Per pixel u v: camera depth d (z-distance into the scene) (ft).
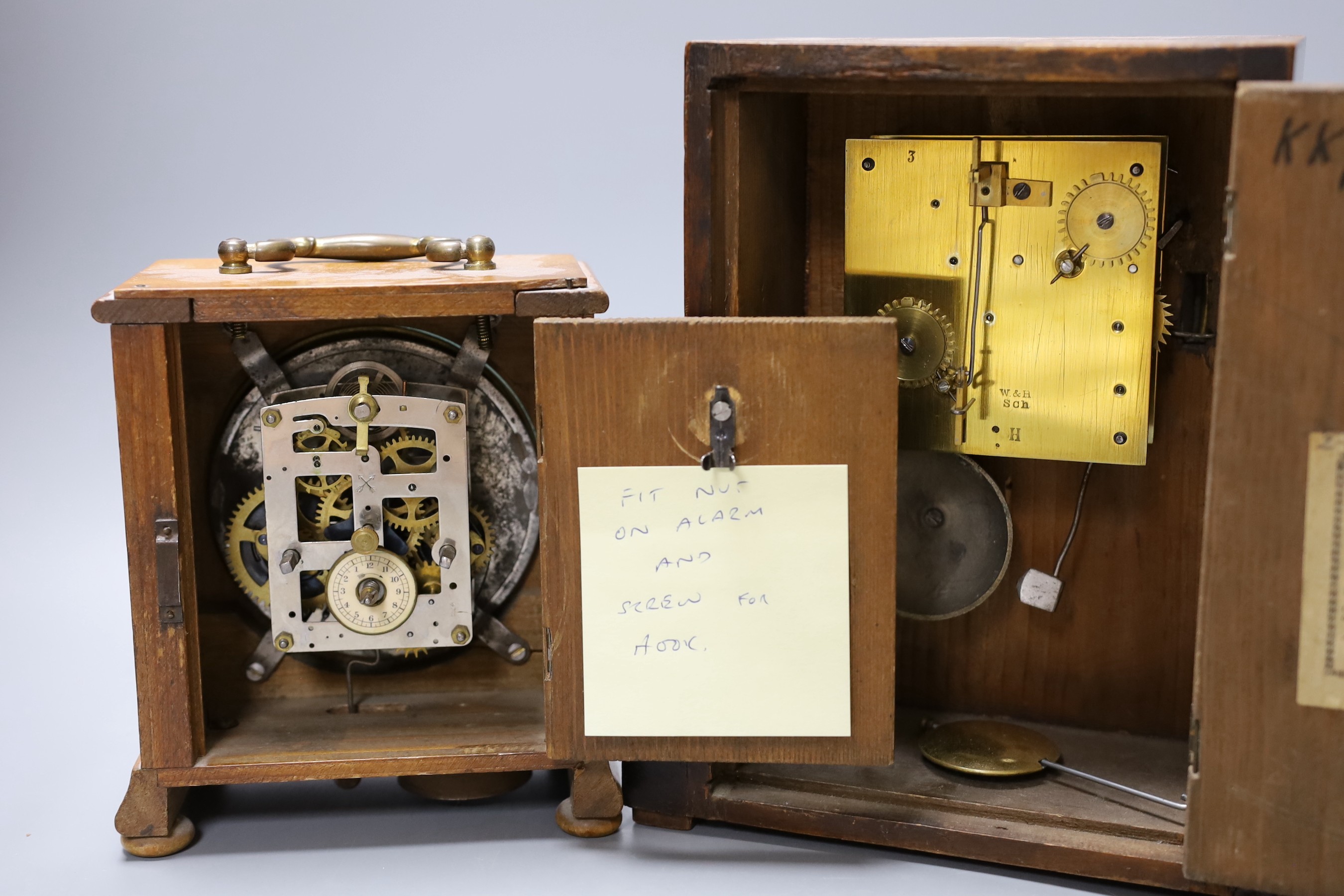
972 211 2.43
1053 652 2.61
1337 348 2.07
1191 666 2.56
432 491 2.41
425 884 2.32
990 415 2.47
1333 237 2.06
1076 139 2.39
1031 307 2.43
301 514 2.45
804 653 2.29
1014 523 2.59
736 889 2.32
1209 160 2.43
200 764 2.37
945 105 2.54
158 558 2.34
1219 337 2.10
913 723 2.64
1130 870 2.29
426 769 2.39
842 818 2.38
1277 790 2.15
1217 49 2.15
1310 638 2.11
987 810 2.38
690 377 2.25
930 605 2.60
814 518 2.27
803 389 2.24
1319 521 2.09
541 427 2.27
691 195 2.32
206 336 2.46
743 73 2.28
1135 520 2.55
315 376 2.46
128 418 2.32
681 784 2.42
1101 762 2.51
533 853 2.39
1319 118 2.04
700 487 2.27
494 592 2.52
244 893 2.31
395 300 2.32
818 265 2.61
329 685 2.55
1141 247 2.39
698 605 2.29
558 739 2.33
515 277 2.36
